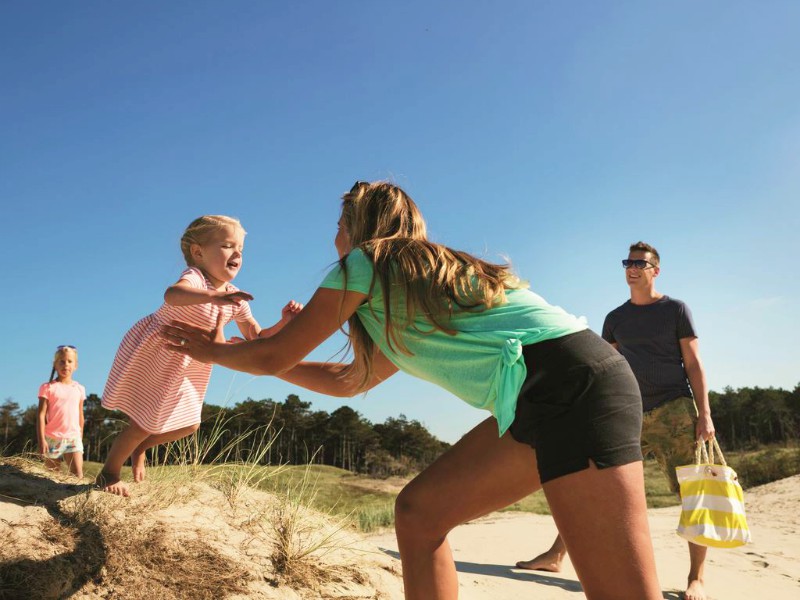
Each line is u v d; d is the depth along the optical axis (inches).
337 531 124.3
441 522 77.2
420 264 77.5
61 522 100.6
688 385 163.3
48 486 114.8
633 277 167.6
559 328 72.1
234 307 129.8
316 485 144.6
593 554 63.9
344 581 112.0
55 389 223.3
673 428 160.4
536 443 68.2
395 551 169.6
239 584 99.1
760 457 494.6
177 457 138.9
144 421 117.7
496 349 73.0
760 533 241.3
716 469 134.3
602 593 63.7
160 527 106.7
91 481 128.9
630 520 63.8
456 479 76.6
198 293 109.1
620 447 65.7
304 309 80.4
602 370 68.4
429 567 77.9
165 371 119.7
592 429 65.5
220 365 85.6
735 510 130.9
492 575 152.3
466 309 76.4
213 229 126.8
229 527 115.3
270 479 141.6
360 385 99.3
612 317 172.6
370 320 82.5
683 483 135.9
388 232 85.8
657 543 213.6
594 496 64.1
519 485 76.6
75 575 91.4
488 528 239.8
